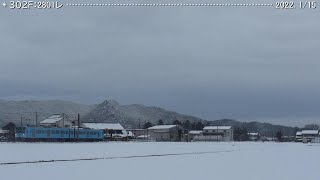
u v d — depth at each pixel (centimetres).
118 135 18162
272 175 3456
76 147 9012
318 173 3631
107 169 3856
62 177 3139
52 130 13088
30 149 7725
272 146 11881
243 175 3438
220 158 5762
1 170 3650
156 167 4147
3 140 13512
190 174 3481
